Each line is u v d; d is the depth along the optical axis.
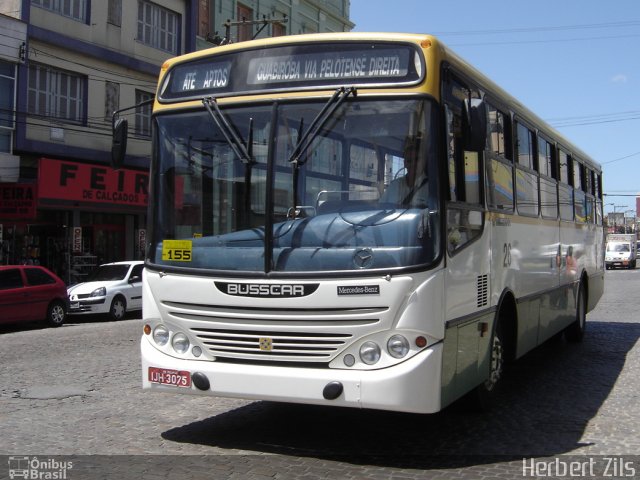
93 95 23.20
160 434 6.43
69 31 22.30
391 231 5.23
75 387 8.62
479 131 5.53
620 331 14.05
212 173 5.85
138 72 24.88
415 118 5.37
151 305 5.92
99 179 22.47
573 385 8.75
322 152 5.48
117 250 25.45
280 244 5.44
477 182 6.32
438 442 6.15
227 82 5.95
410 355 5.14
